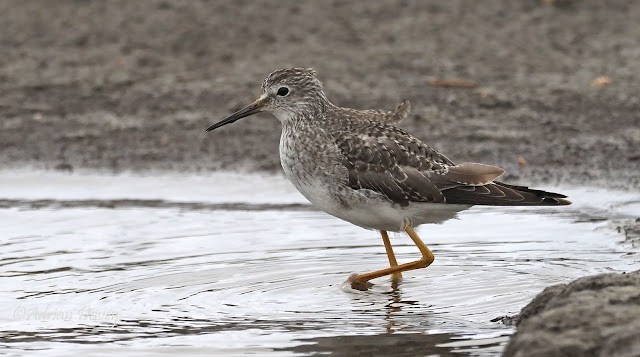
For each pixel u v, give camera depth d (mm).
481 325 10984
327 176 12430
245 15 23781
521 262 13039
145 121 19391
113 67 21578
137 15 23875
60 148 18438
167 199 16188
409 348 10438
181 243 14102
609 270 12484
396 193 12203
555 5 23609
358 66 21062
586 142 17766
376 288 12289
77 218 15289
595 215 14898
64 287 12414
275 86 13039
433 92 19906
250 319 11336
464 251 13617
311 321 11250
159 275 12773
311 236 14367
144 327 11133
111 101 20203
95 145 18531
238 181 16922
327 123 12703
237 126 19250
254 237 14344
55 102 20219
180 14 23906
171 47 22328
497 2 23969
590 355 8461
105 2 24625
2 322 11359
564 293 9742
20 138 18844
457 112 19109
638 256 13031
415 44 22062
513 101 19422
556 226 14516
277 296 12062
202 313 11523
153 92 20469
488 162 17078
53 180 17109
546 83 20156
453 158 17234
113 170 17531
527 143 17812
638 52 21250
